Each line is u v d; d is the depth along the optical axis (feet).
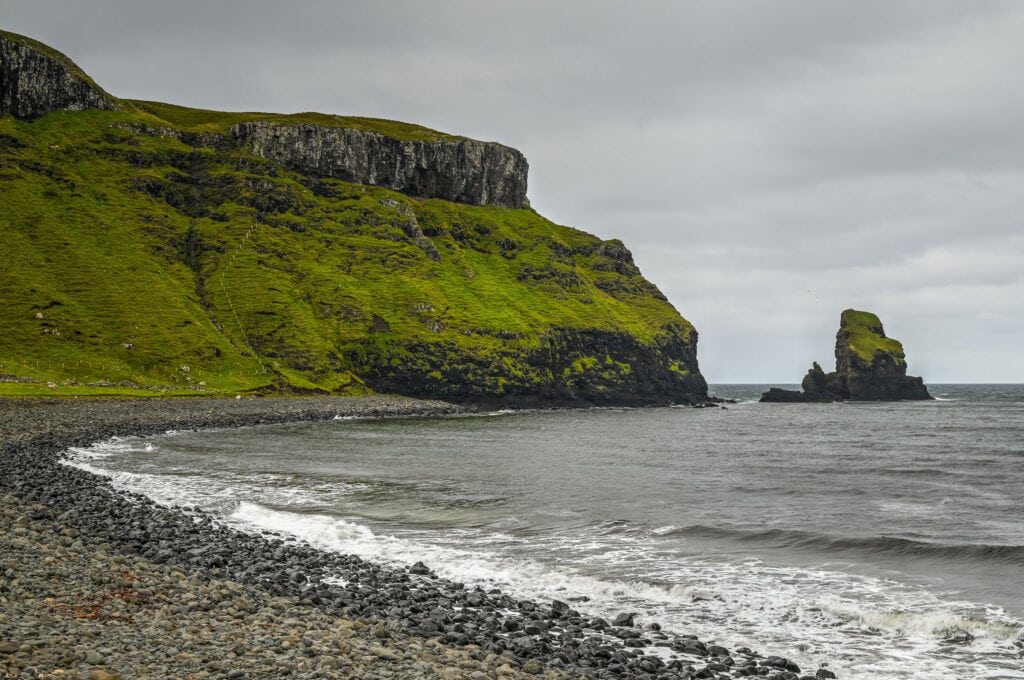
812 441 297.53
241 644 51.13
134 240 572.10
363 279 640.58
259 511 121.29
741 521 123.65
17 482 128.16
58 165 602.85
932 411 602.85
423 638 60.29
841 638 68.44
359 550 98.84
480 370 555.69
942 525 122.01
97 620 54.54
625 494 151.33
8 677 41.24
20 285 455.63
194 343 472.03
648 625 71.00
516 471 187.21
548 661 56.90
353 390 514.68
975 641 67.51
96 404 324.19
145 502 119.85
